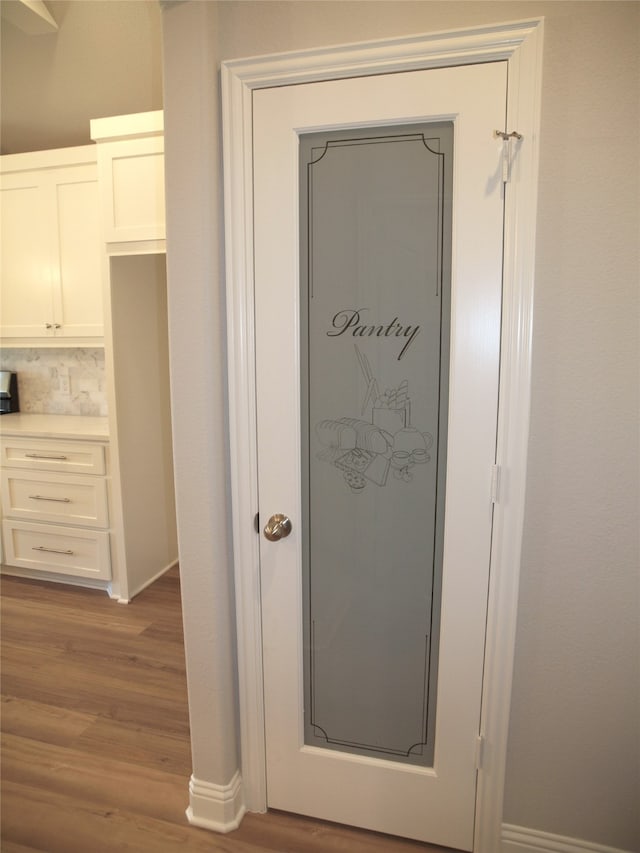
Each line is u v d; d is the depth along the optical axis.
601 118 1.18
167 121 1.31
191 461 1.43
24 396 3.63
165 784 1.76
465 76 1.21
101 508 2.97
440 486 1.38
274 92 1.32
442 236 1.29
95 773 1.80
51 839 1.56
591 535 1.31
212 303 1.37
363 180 1.32
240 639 1.55
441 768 1.48
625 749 1.38
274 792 1.64
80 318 3.04
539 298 1.25
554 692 1.39
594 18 1.15
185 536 1.47
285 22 1.30
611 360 1.24
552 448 1.30
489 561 1.35
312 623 1.53
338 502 1.45
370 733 1.54
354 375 1.39
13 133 3.18
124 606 2.96
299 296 1.39
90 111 2.93
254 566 1.51
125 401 2.93
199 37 1.27
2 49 2.57
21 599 3.03
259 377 1.43
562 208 1.22
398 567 1.44
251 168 1.36
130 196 2.65
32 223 3.04
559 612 1.35
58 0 2.29
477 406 1.30
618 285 1.21
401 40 1.22
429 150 1.27
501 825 1.48
